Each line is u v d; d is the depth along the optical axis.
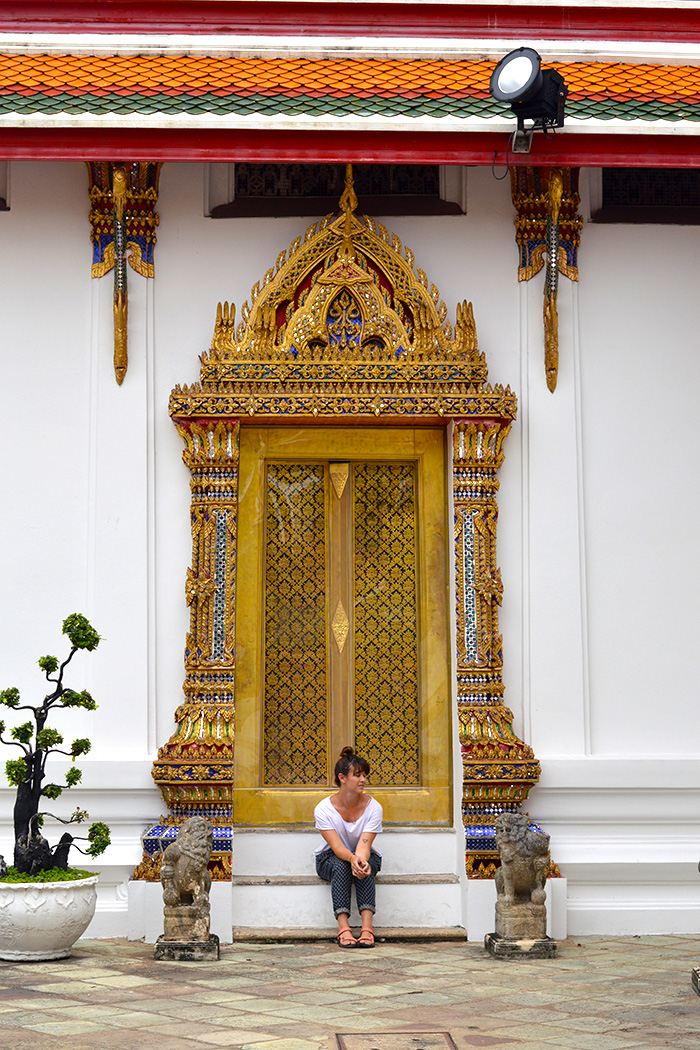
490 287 7.73
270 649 7.52
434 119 6.92
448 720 7.51
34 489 7.44
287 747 7.46
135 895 6.94
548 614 7.48
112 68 7.51
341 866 6.84
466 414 7.37
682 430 7.73
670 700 7.53
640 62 8.10
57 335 7.54
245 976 5.86
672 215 7.96
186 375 7.56
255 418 7.38
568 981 5.81
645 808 7.34
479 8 8.09
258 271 7.66
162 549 7.45
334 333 7.53
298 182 7.88
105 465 7.42
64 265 7.59
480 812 7.07
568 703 7.43
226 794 6.93
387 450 7.64
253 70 7.54
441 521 7.64
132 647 7.31
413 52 7.95
